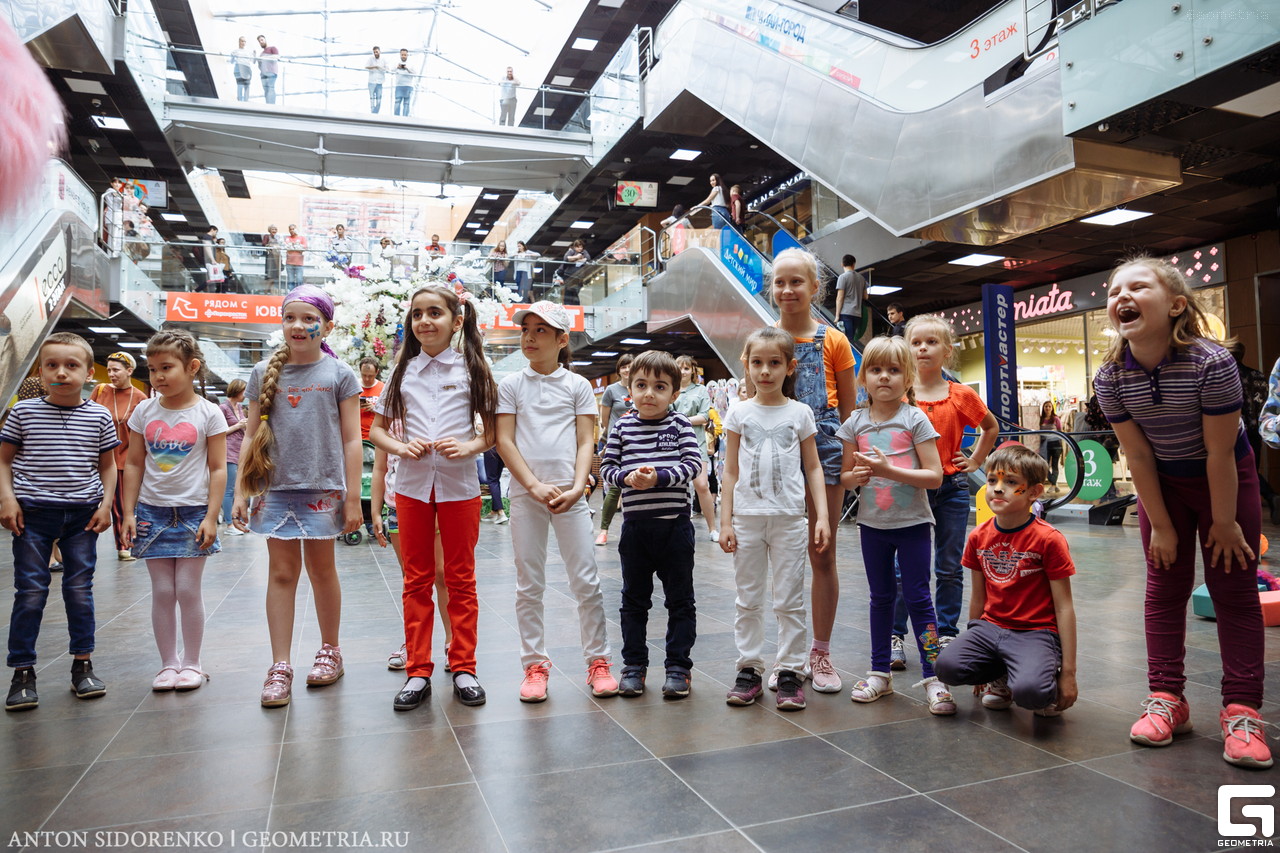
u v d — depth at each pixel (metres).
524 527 2.76
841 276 9.22
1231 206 8.00
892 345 2.68
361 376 6.10
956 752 2.13
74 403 2.89
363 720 2.45
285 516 2.77
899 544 2.69
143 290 12.49
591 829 1.70
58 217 8.15
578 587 2.79
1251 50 4.49
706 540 7.03
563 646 3.39
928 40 12.34
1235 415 2.03
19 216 0.72
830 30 9.20
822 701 2.62
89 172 16.30
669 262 13.10
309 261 14.04
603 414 6.46
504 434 2.77
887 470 2.54
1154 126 5.52
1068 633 2.33
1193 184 7.25
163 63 14.04
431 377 2.85
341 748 2.21
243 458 2.78
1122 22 5.26
